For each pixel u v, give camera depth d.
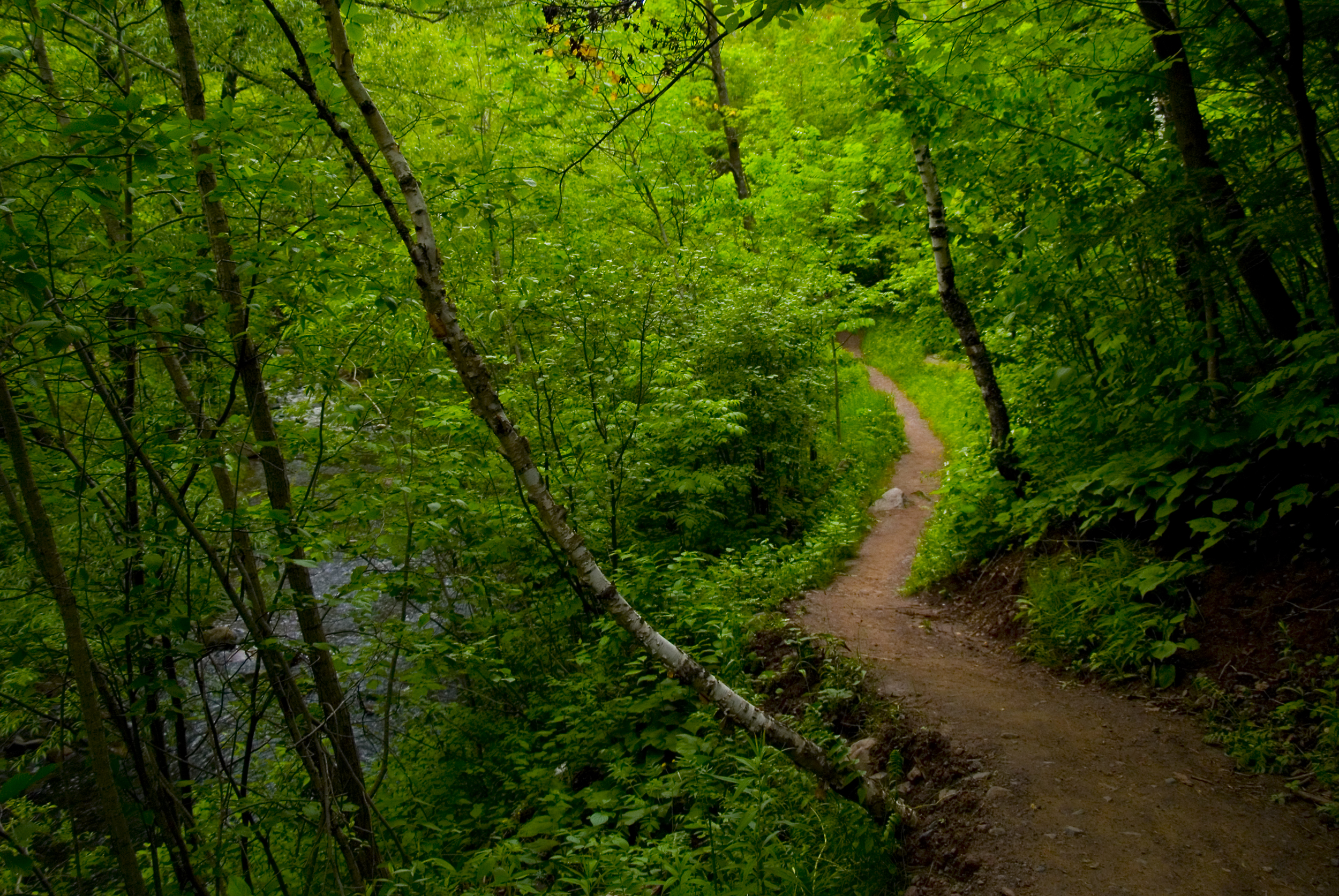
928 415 19.27
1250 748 3.67
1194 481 5.13
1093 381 6.34
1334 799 3.22
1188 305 5.31
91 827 6.38
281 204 4.21
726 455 10.56
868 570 9.34
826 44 12.30
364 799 4.46
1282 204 4.43
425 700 6.98
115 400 3.74
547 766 5.69
